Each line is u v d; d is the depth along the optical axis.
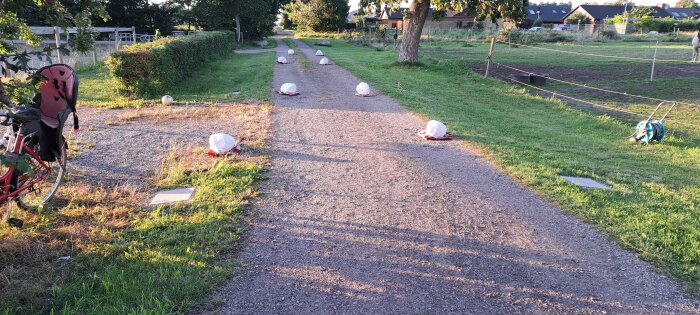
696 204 6.47
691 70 26.30
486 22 71.50
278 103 13.14
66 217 5.26
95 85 15.80
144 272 4.08
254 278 4.13
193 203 5.73
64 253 4.44
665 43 51.16
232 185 6.40
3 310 3.50
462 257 4.66
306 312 3.67
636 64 29.27
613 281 4.28
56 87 5.50
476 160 8.15
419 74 20.98
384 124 10.88
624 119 14.25
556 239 5.09
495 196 6.38
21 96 4.23
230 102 13.30
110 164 7.43
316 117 11.43
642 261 4.65
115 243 4.59
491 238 5.09
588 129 12.56
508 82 20.56
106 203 5.75
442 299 3.91
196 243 4.63
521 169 7.50
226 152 7.95
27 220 5.11
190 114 11.58
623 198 6.46
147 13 45.00
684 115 14.92
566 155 9.20
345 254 4.65
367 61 26.33
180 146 8.56
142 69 13.75
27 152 5.08
